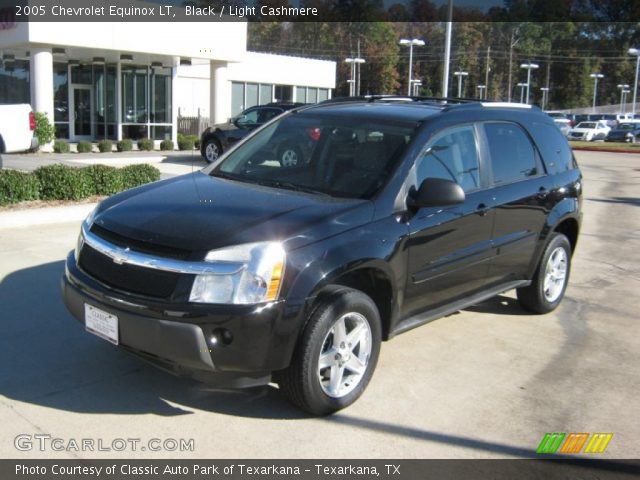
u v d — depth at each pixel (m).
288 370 3.88
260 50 91.31
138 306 3.70
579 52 117.19
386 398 4.41
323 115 5.29
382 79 101.94
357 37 100.06
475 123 5.38
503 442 3.94
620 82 118.19
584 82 116.44
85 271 4.13
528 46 116.62
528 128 6.09
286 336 3.73
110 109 25.92
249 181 4.85
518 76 117.50
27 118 13.79
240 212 4.07
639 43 116.62
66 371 4.52
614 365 5.25
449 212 4.84
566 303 6.91
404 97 5.91
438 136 4.93
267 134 5.37
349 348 4.15
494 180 5.44
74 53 22.77
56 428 3.79
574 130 53.56
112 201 4.57
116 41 21.38
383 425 4.04
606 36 117.81
